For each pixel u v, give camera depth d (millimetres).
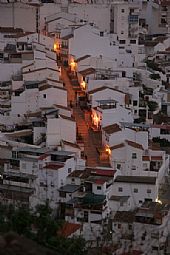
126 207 108938
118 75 180750
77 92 172375
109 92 158000
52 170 108375
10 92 157500
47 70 169500
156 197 112688
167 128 149000
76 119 155625
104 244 90375
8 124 149625
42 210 79750
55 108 147000
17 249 30297
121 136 131500
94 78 170375
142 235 98938
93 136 145000
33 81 162500
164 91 183375
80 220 102812
